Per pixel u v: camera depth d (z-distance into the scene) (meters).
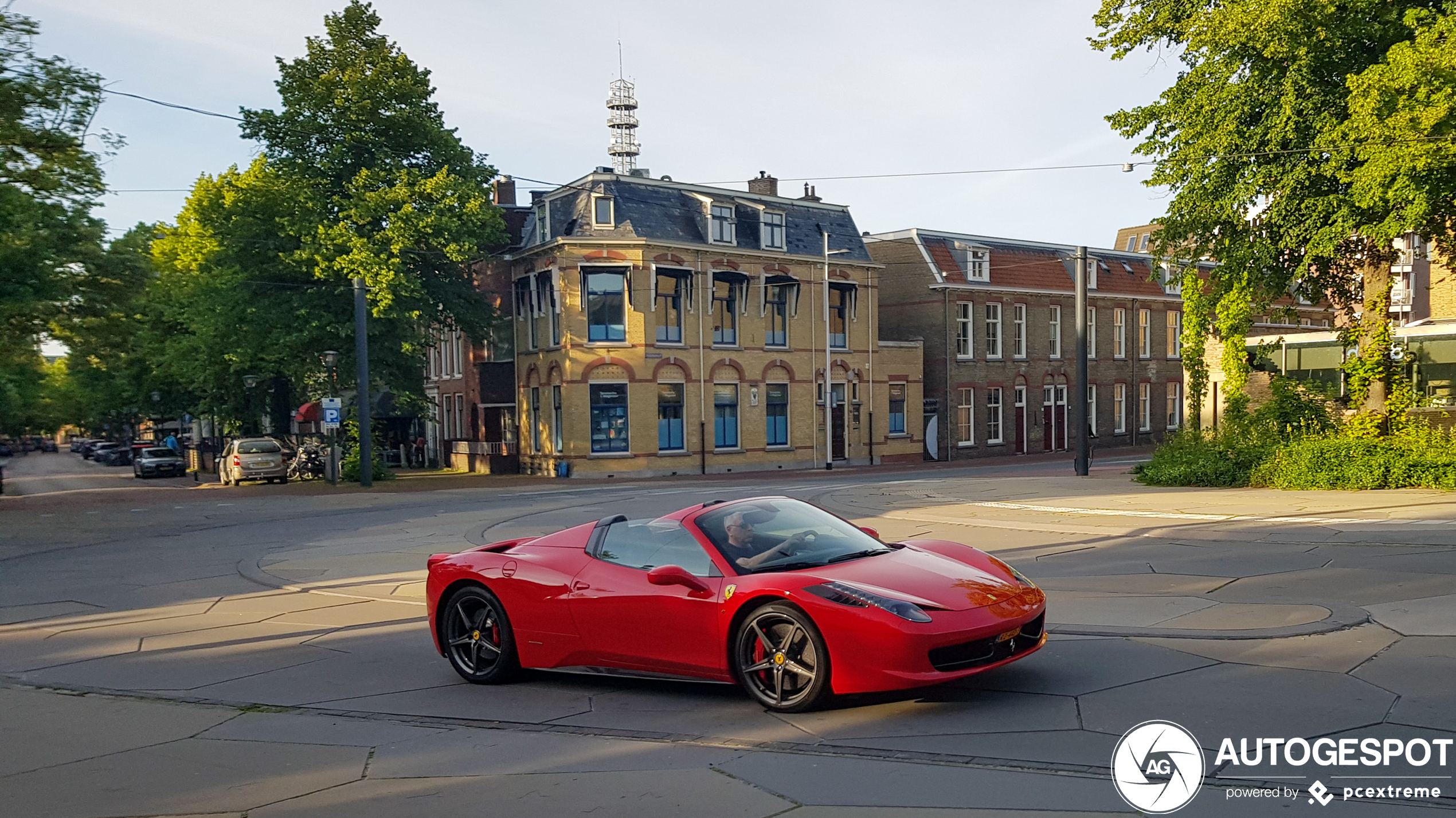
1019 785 4.57
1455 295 32.31
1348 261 23.17
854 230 41.59
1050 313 48.47
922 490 22.00
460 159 35.47
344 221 32.22
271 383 44.56
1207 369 23.95
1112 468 30.39
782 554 6.48
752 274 37.91
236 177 41.12
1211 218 22.42
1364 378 21.31
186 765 5.50
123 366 50.47
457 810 4.62
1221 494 18.50
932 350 44.22
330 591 11.79
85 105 23.88
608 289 35.25
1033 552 12.52
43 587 13.08
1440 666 6.23
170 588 12.59
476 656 7.33
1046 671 6.57
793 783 4.74
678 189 37.00
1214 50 21.06
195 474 45.84
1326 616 7.78
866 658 5.62
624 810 4.51
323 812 4.68
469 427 44.22
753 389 37.91
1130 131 23.64
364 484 32.06
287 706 6.75
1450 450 17.97
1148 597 9.08
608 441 35.09
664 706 6.36
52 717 6.66
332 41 34.16
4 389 36.31
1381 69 17.12
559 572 6.98
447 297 34.97
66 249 26.47
